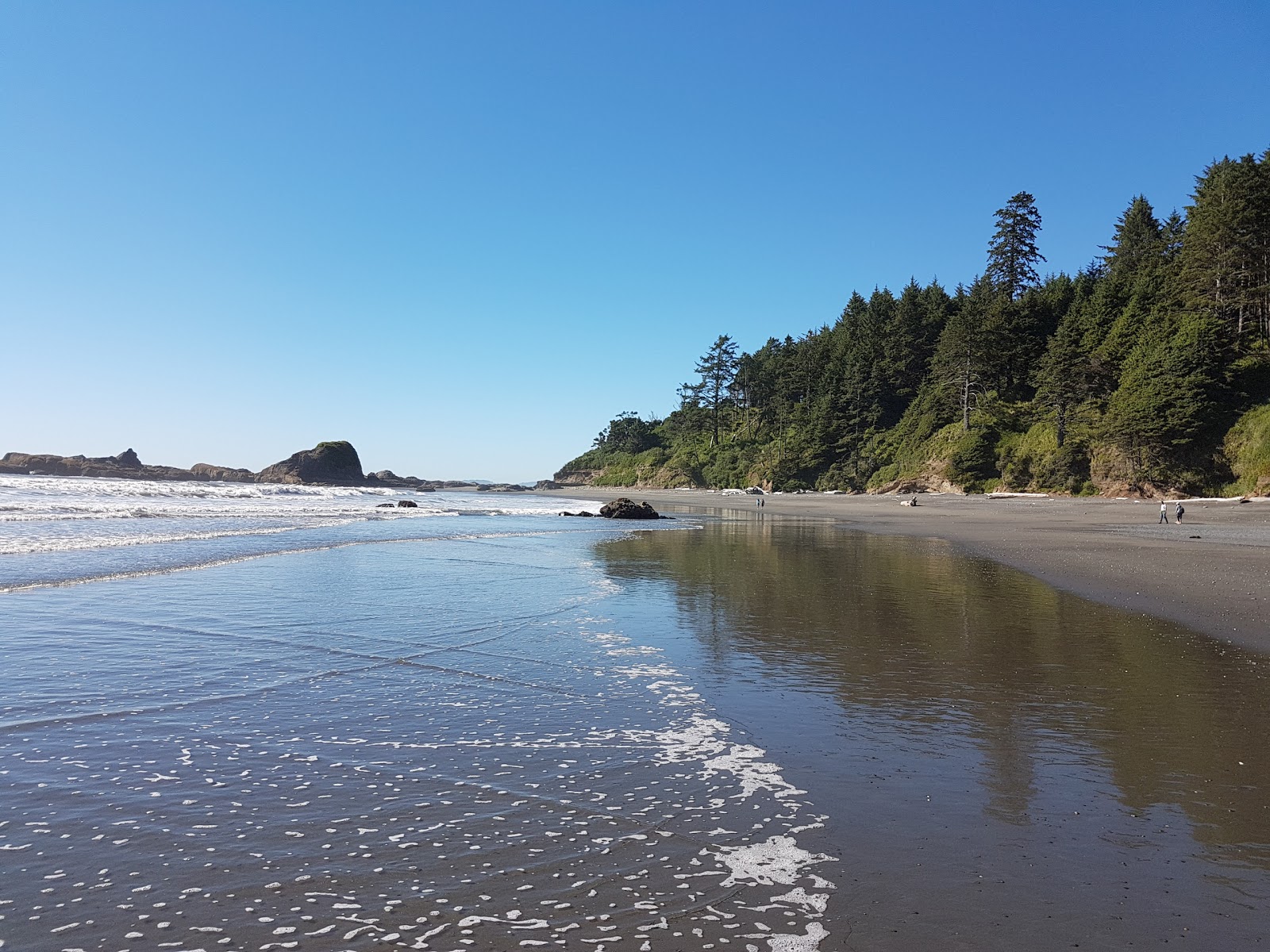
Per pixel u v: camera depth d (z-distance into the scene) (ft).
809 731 22.00
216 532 88.58
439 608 42.09
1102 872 13.88
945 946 11.52
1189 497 191.21
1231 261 216.74
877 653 32.04
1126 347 241.96
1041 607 43.80
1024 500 221.25
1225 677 28.02
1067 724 22.50
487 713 23.50
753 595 48.52
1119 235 344.08
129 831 15.17
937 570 63.00
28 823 15.43
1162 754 20.10
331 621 37.52
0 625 34.40
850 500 272.31
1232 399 196.65
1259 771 18.90
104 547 66.69
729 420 481.46
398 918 12.21
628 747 20.57
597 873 13.79
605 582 54.54
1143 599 46.34
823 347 419.13
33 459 328.08
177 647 31.24
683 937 11.73
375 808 16.47
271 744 20.48
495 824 15.76
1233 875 13.82
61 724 21.68
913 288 379.76
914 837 15.29
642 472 491.72
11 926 11.68
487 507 206.69
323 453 427.74
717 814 16.35
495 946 11.43
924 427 307.58
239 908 12.44
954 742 21.03
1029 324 307.37
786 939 11.65
